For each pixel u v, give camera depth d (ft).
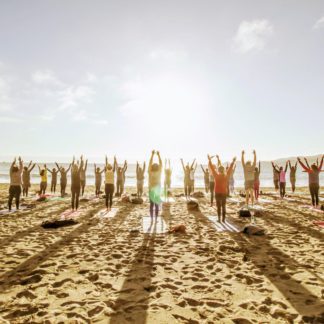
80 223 25.68
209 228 23.66
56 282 12.35
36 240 19.56
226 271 13.78
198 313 9.74
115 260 15.38
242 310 9.93
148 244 18.65
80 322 9.11
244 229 21.99
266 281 12.51
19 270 13.87
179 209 35.12
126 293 11.35
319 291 11.42
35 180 114.73
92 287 11.91
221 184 26.27
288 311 9.80
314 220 26.96
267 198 47.88
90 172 226.17
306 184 108.06
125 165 50.55
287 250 17.19
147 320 9.25
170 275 13.28
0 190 64.85
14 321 9.18
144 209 34.88
